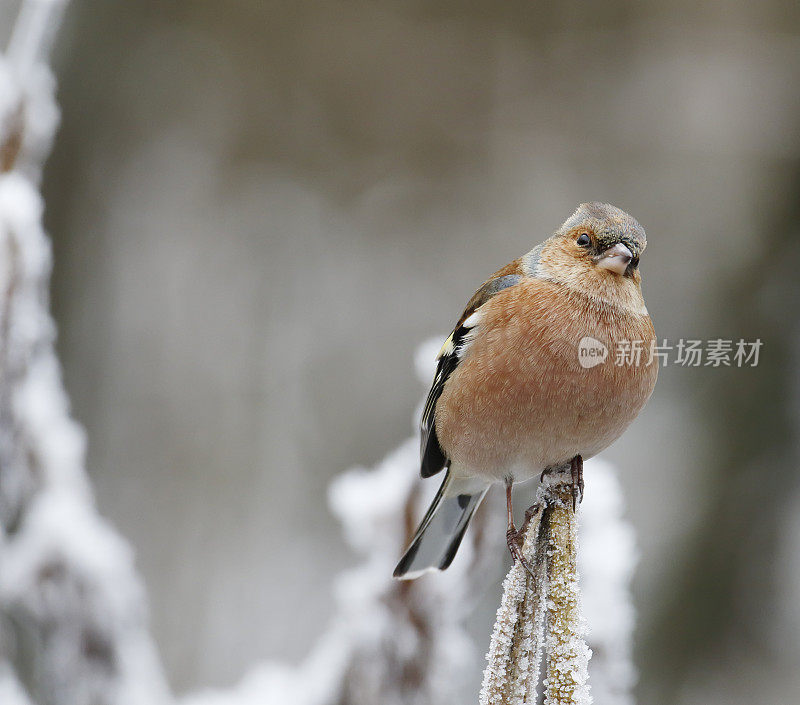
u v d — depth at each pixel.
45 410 4.84
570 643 4.73
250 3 6.34
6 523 4.84
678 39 6.29
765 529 5.16
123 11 6.14
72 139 5.93
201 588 5.20
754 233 5.96
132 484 5.46
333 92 6.37
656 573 5.15
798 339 5.46
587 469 4.86
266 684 4.84
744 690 5.13
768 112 6.16
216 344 5.90
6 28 5.14
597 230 4.86
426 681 4.83
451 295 6.07
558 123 6.32
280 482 5.60
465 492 4.89
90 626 4.84
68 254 5.81
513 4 6.36
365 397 5.86
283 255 6.15
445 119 6.35
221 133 6.34
